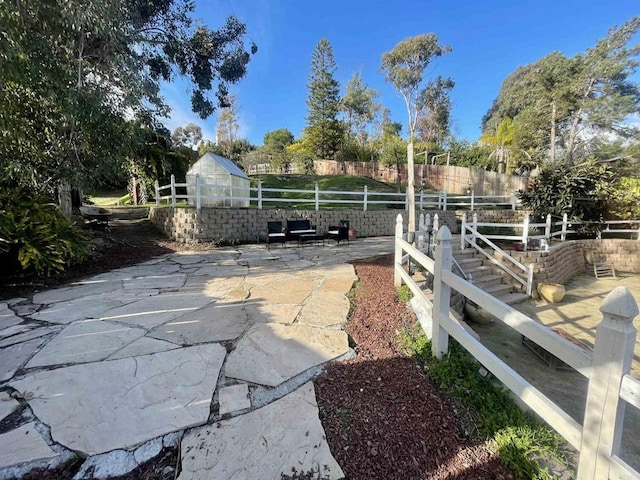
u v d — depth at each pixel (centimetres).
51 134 557
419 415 189
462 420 188
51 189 608
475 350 198
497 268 766
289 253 702
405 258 454
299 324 304
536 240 840
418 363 245
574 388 365
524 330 154
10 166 463
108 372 220
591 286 870
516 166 2308
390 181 2250
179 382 210
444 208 1334
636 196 1130
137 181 1383
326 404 194
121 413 181
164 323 305
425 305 295
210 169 945
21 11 405
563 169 1145
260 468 149
